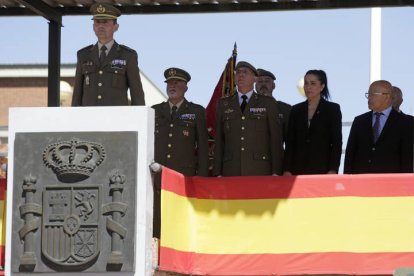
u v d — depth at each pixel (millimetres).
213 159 13375
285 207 11789
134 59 12680
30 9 15531
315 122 12891
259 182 11852
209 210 11844
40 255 10609
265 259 11734
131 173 10609
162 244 11047
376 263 11625
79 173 10617
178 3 15516
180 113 13531
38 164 10719
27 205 10648
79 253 10523
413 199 11672
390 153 12562
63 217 10578
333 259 11672
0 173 16656
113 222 10516
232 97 13234
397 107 14258
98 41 12758
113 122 10742
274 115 13086
